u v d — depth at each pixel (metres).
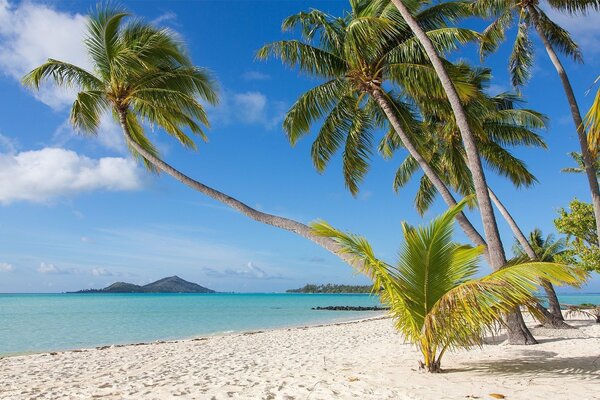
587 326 15.24
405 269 6.67
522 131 17.64
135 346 15.00
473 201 17.27
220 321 31.97
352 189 14.89
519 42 14.80
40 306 57.03
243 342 15.68
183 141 13.69
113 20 11.99
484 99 12.71
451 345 6.79
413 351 9.78
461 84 11.77
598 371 6.40
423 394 5.32
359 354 10.04
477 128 13.72
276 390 6.02
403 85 12.33
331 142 14.02
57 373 9.30
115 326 27.06
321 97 12.62
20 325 27.08
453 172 17.38
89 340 19.62
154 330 24.62
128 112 13.43
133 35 12.39
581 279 5.52
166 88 12.74
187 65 12.82
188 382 7.33
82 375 8.97
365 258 6.67
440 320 6.04
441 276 6.59
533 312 6.03
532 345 9.66
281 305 67.50
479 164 10.05
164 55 12.51
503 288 5.71
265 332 20.34
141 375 8.67
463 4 12.58
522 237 16.55
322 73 12.79
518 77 15.42
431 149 18.20
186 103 12.46
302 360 9.72
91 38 12.12
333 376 6.88
